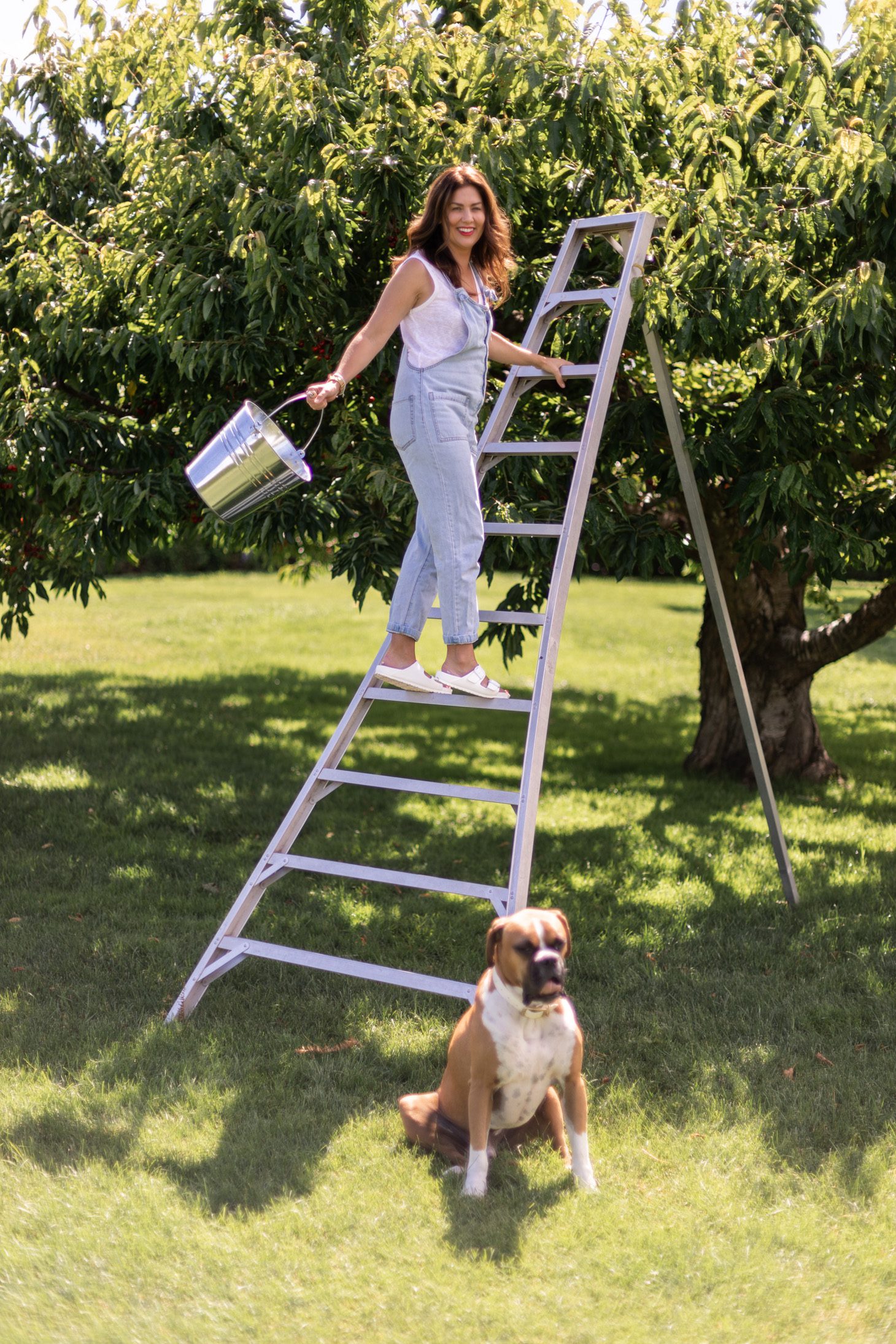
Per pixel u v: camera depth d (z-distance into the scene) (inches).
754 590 362.0
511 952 118.8
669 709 525.3
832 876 256.8
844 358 211.9
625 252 187.2
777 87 251.3
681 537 271.0
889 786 364.2
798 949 208.8
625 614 943.7
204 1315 103.5
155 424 282.7
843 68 228.2
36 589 295.6
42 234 270.4
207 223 238.7
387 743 417.4
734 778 370.0
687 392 274.2
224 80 254.4
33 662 586.2
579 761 400.5
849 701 556.7
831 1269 112.3
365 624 801.6
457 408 146.3
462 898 238.7
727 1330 102.7
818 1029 175.5
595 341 230.8
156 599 975.6
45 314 249.9
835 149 195.9
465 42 232.5
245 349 232.1
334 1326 102.6
